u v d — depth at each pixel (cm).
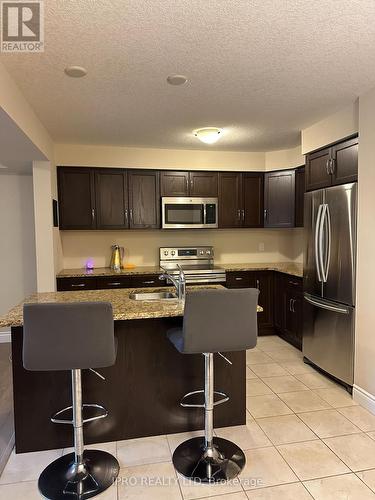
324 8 164
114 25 176
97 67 221
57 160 418
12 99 233
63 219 425
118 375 228
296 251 510
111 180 437
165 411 236
